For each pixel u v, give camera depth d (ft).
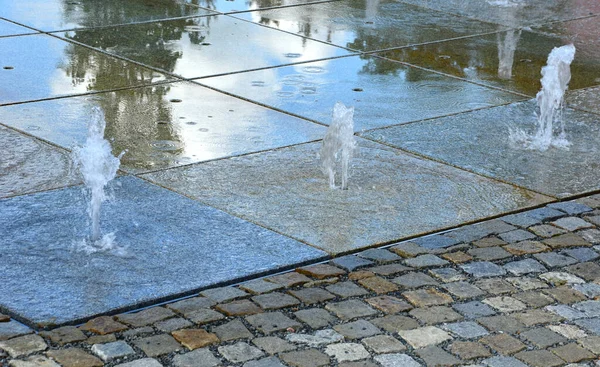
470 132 25.61
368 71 31.04
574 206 21.20
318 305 16.03
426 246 18.67
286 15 38.29
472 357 14.61
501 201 21.16
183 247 17.95
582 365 14.56
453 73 31.30
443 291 16.83
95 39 32.99
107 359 13.93
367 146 24.11
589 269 18.12
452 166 23.09
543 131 25.96
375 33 36.04
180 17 36.91
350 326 15.37
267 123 25.52
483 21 39.06
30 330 14.69
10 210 19.20
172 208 19.75
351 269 17.48
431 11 40.50
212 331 14.94
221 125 25.13
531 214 20.58
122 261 17.24
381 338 15.03
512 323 15.78
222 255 17.70
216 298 16.07
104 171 21.49
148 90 27.78
